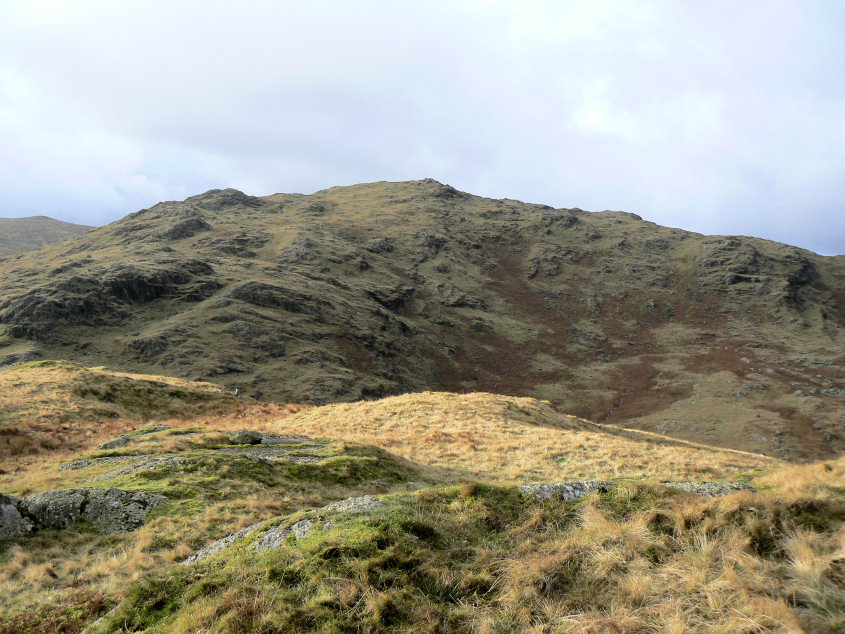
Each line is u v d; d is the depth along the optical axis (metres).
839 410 130.12
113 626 7.16
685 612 5.91
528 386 169.62
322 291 187.12
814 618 5.35
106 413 36.75
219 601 6.79
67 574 10.90
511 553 7.70
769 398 142.25
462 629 6.19
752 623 5.40
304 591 6.82
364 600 6.52
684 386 157.62
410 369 166.88
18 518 13.11
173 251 198.88
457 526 8.41
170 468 17.56
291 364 133.62
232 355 131.50
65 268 171.12
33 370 43.38
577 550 7.54
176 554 11.29
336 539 7.80
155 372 117.56
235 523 13.27
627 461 25.20
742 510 7.64
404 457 25.97
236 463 18.48
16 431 28.92
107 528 13.28
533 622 6.26
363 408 42.06
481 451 28.30
